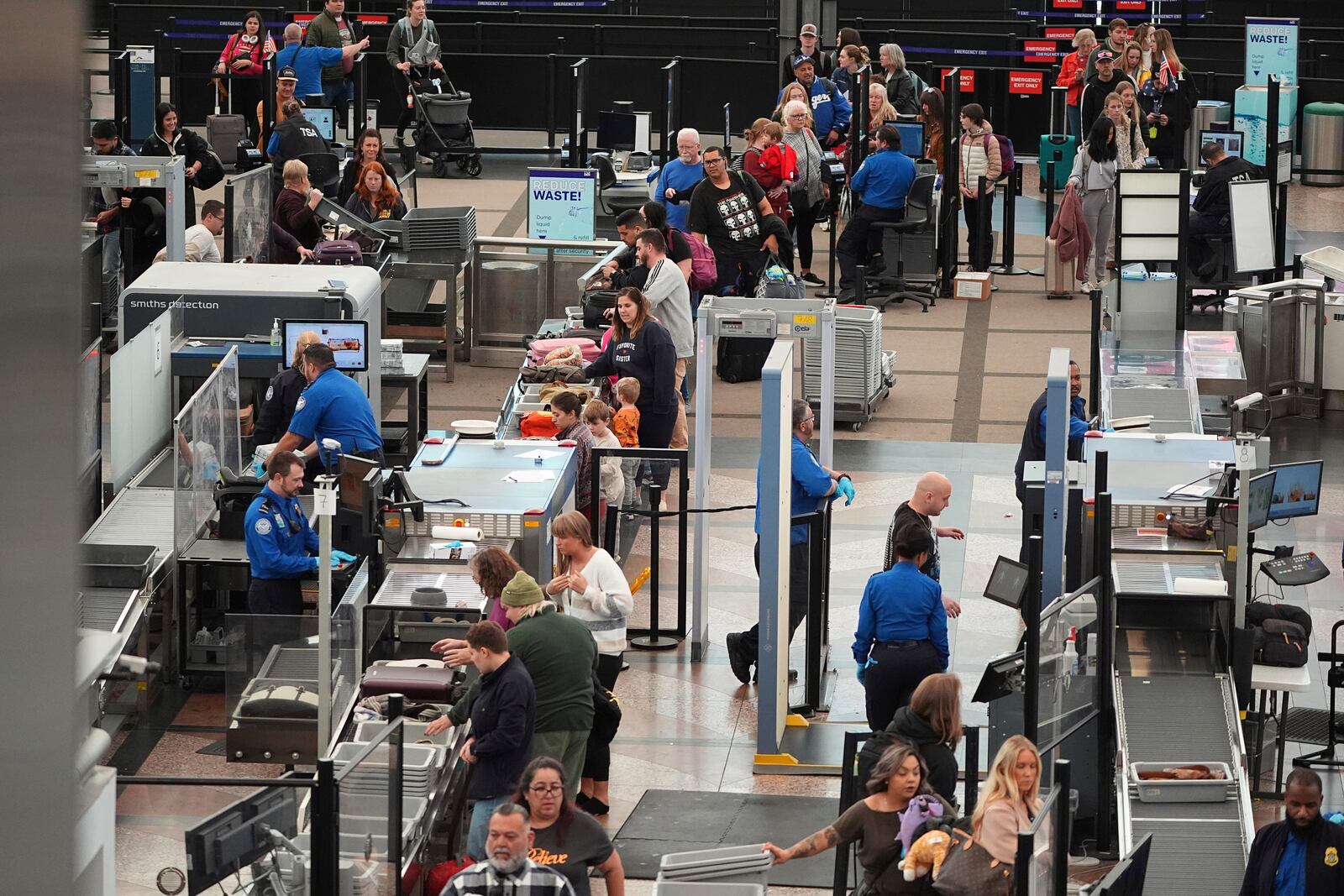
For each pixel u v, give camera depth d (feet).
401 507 71.97
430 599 67.67
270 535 71.46
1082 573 74.33
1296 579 71.31
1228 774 63.05
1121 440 84.48
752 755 71.10
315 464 81.71
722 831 63.67
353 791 50.34
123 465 84.43
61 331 5.32
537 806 48.57
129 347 84.84
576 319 115.14
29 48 5.20
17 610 5.17
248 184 123.95
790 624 75.72
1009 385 124.06
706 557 80.74
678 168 130.11
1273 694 72.95
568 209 129.90
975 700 59.16
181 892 52.01
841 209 163.53
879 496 102.73
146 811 57.57
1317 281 120.57
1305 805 52.34
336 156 158.51
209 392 80.59
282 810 50.16
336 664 64.95
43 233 5.27
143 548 73.56
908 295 143.64
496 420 114.62
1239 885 57.93
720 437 113.60
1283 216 133.80
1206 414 108.88
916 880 49.62
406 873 55.42
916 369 128.06
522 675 53.88
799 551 75.10
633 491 81.61
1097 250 146.10
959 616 86.17
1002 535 96.73
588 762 63.36
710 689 77.82
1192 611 69.97
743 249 124.06
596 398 95.81
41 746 5.24
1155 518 77.36
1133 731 65.21
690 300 117.19
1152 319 120.57
